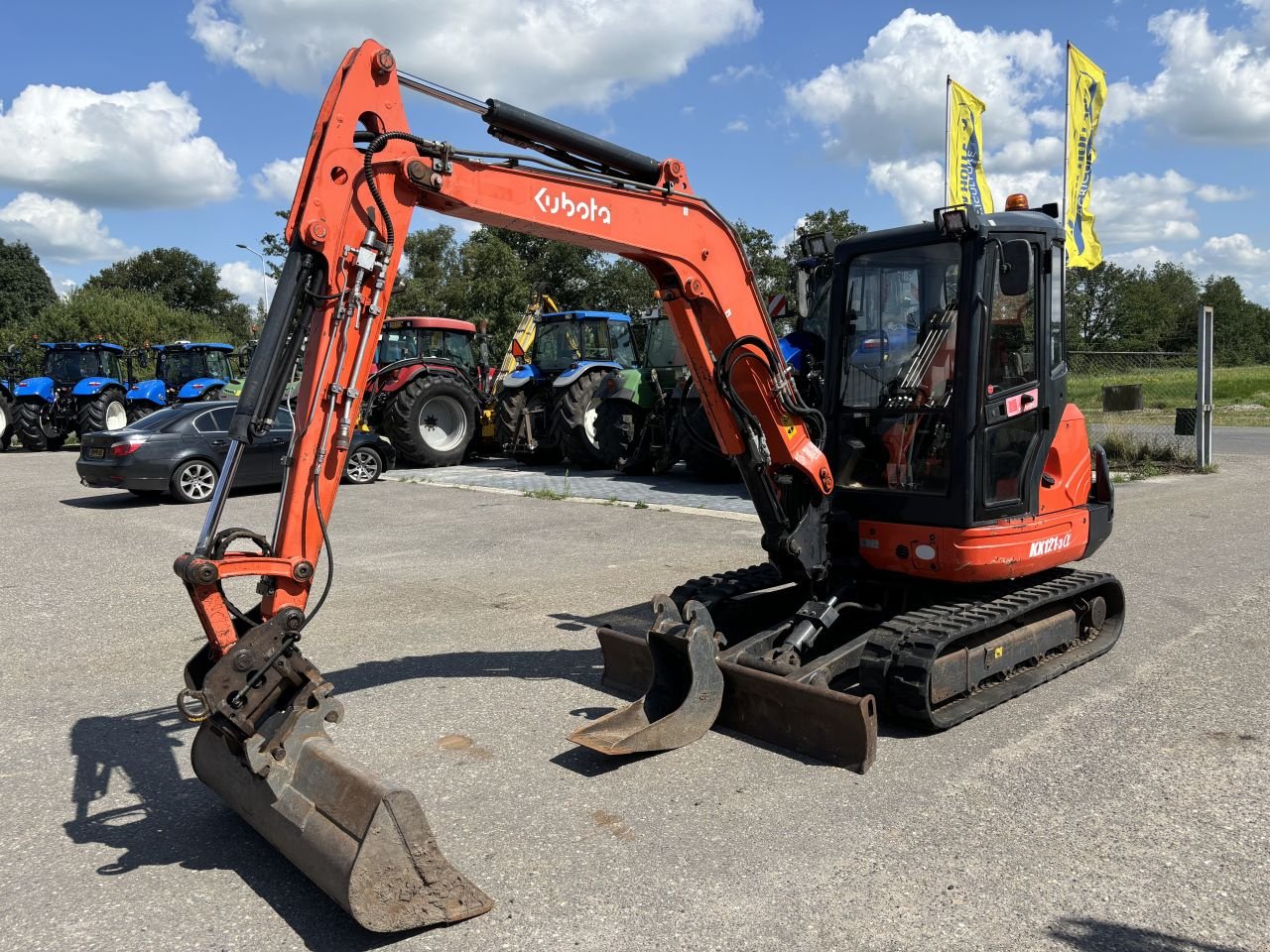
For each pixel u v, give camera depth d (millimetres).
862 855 3500
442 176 3836
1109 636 6047
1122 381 22938
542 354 16625
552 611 7086
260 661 3418
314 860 3121
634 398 14555
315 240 3570
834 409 5539
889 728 4766
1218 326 95438
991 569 5047
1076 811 3826
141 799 4145
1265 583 7594
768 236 35562
